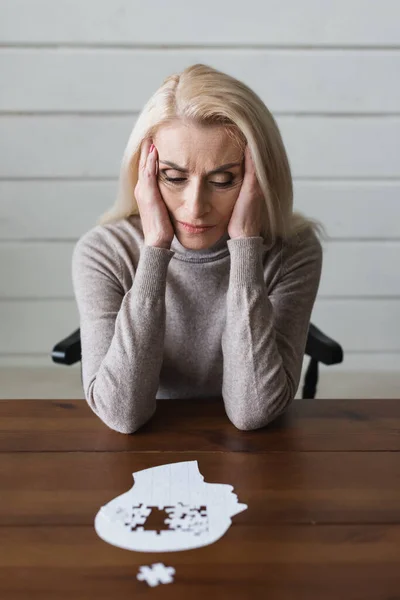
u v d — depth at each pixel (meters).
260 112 1.21
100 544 0.89
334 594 0.81
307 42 2.39
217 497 1.00
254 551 0.88
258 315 1.26
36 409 1.28
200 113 1.15
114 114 2.46
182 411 1.29
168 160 1.20
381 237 2.61
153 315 1.24
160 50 2.39
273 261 1.40
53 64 2.40
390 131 2.49
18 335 2.72
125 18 2.35
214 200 1.24
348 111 2.46
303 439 1.18
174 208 1.25
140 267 1.27
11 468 1.07
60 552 0.88
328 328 2.73
